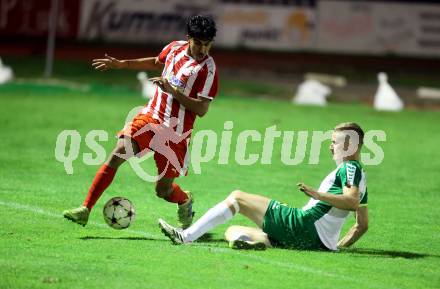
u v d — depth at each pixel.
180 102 19.47
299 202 25.52
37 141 34.91
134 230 20.30
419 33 72.12
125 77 62.41
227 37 74.00
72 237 19.06
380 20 72.38
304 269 17.12
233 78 64.50
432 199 26.73
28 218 20.83
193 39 19.42
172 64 19.98
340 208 18.16
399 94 61.09
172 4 73.31
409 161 34.53
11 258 16.83
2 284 15.03
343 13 72.75
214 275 16.34
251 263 17.39
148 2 73.56
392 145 39.00
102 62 20.67
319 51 73.31
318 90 56.09
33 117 41.91
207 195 25.84
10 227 19.70
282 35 73.50
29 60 66.94
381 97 55.22
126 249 18.12
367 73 69.00
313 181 29.12
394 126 45.62
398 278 16.92
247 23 73.75
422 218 23.69
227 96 55.91
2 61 65.50
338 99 58.16
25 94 51.53
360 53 72.88
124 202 19.42
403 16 72.12
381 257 18.77
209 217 18.80
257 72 67.56
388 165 33.41
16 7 73.44
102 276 15.88
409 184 29.31
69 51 71.00
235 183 28.11
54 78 59.66
